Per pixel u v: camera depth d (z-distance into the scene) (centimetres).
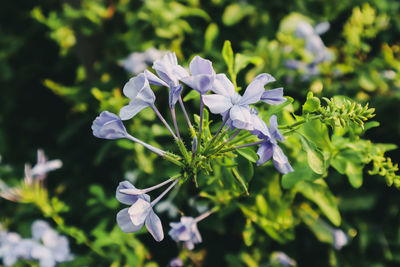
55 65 66
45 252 40
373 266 45
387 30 52
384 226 46
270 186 34
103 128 26
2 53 65
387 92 45
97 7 54
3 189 44
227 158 29
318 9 51
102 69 54
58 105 69
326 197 33
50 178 58
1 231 44
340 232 42
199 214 41
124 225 25
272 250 46
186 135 44
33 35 67
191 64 25
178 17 50
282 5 50
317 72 44
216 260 46
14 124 67
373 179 44
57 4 67
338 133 31
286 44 47
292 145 32
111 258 42
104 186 56
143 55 48
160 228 25
